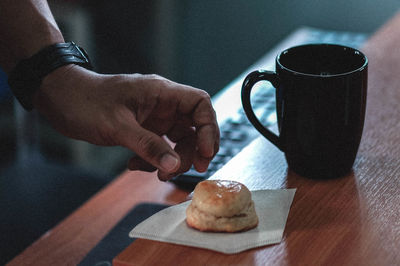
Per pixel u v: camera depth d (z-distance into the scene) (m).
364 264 0.84
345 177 0.96
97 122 0.96
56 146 2.20
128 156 2.12
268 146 1.03
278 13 3.28
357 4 3.33
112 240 1.01
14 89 1.02
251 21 3.22
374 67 1.24
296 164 0.97
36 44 1.01
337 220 0.90
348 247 0.86
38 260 1.00
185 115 1.01
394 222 0.89
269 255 0.85
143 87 0.97
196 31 3.16
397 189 0.94
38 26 1.02
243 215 0.88
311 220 0.90
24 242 1.74
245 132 1.16
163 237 0.87
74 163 2.17
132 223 1.04
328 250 0.86
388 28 1.42
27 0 1.03
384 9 3.26
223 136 1.16
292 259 0.85
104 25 2.66
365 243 0.86
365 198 0.93
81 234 1.04
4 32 1.02
